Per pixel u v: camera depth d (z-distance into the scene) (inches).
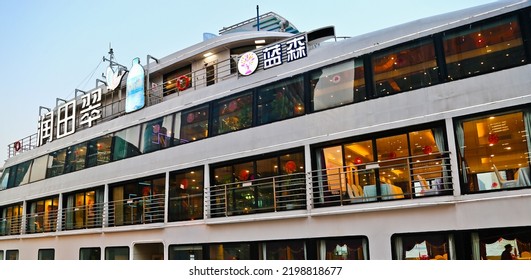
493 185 460.1
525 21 471.5
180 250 689.0
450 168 484.1
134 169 790.5
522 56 467.2
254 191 632.4
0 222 1091.9
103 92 954.1
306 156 587.5
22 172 1075.3
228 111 688.4
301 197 588.4
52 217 934.4
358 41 584.4
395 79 540.4
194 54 879.1
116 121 859.4
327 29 636.7
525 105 453.1
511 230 440.1
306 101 604.7
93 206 853.8
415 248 488.7
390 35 557.9
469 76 491.5
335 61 593.0
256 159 642.2
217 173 683.4
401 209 501.0
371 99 550.9
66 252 870.4
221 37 853.2
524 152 449.1
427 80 518.0
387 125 531.5
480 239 455.2
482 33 494.9
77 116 1007.6
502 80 470.9
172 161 735.1
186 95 756.6
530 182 442.9
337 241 542.0
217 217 658.8
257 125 646.5
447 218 473.7
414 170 511.2
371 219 519.2
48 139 1035.3
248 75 682.2
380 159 537.3
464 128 485.1
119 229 776.3
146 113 806.5
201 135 711.1
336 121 571.8
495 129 468.4
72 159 930.7
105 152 860.0
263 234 602.9
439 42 518.9
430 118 504.1
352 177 553.9
